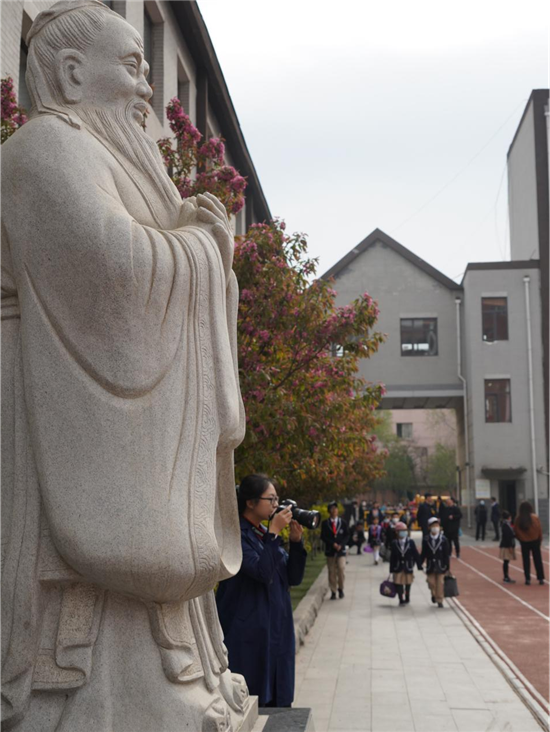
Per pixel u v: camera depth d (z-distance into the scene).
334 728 6.22
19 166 2.93
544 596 14.77
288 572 4.65
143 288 2.84
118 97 3.28
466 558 22.95
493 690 7.54
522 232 33.75
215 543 2.92
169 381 2.91
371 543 22.83
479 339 30.19
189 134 8.71
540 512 29.23
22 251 2.89
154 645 2.86
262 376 8.02
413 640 10.28
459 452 35.16
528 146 31.92
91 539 2.69
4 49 7.35
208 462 3.00
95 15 3.29
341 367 9.79
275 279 8.57
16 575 2.79
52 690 2.75
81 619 2.80
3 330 2.97
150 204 3.23
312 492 15.19
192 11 15.67
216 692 3.09
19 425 2.89
